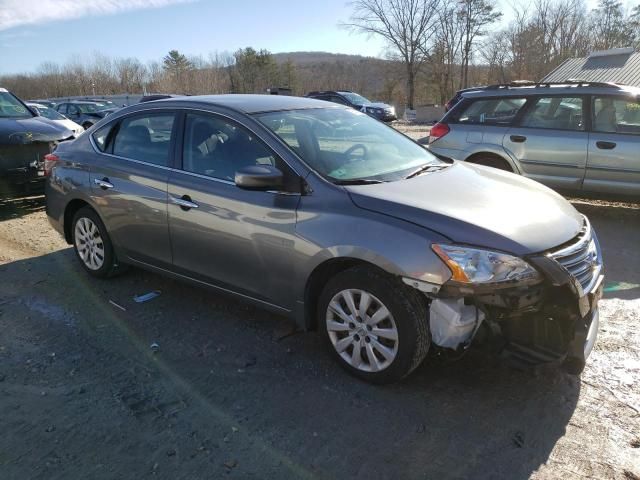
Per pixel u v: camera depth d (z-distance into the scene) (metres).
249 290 3.70
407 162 3.98
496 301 2.81
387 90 56.53
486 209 3.13
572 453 2.66
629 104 6.57
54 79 75.94
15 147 7.41
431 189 3.38
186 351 3.69
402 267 2.92
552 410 3.00
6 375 3.38
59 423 2.92
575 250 3.04
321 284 3.45
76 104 22.23
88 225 4.88
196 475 2.54
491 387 3.22
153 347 3.74
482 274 2.80
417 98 56.12
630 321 4.04
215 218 3.72
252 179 3.27
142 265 4.47
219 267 3.82
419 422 2.91
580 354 2.99
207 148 3.91
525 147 7.13
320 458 2.65
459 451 2.69
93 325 4.07
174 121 4.15
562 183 6.99
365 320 3.18
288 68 74.06
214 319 4.17
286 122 3.83
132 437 2.81
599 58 27.30
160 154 4.19
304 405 3.07
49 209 5.23
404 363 3.05
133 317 4.21
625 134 6.54
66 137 8.06
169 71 72.56
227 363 3.53
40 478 2.52
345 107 4.57
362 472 2.55
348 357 3.34
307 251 3.27
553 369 3.39
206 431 2.85
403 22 48.97
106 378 3.36
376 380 3.20
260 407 3.06
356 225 3.09
